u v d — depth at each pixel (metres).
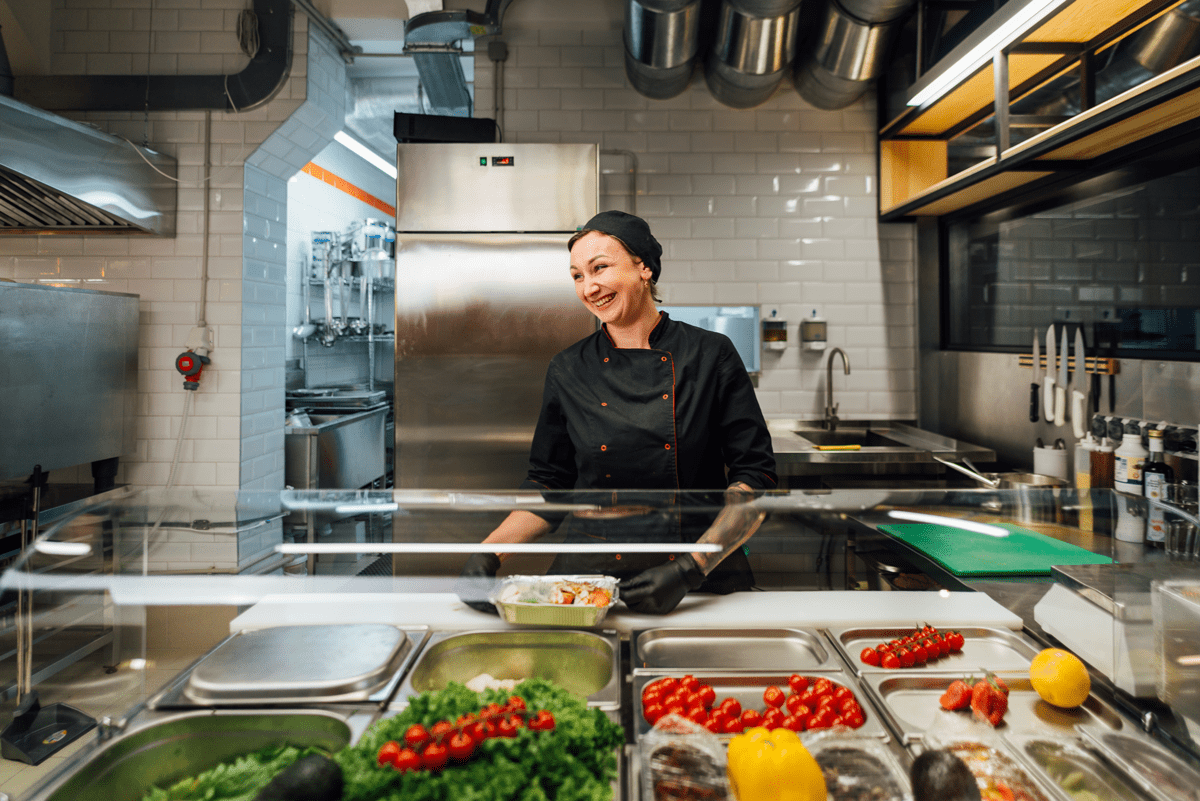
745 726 0.98
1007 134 2.33
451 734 0.84
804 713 0.99
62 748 1.15
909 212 3.31
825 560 1.31
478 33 2.88
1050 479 2.53
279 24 3.25
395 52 3.69
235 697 1.02
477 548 1.25
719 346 1.71
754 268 3.54
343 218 5.69
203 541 1.20
